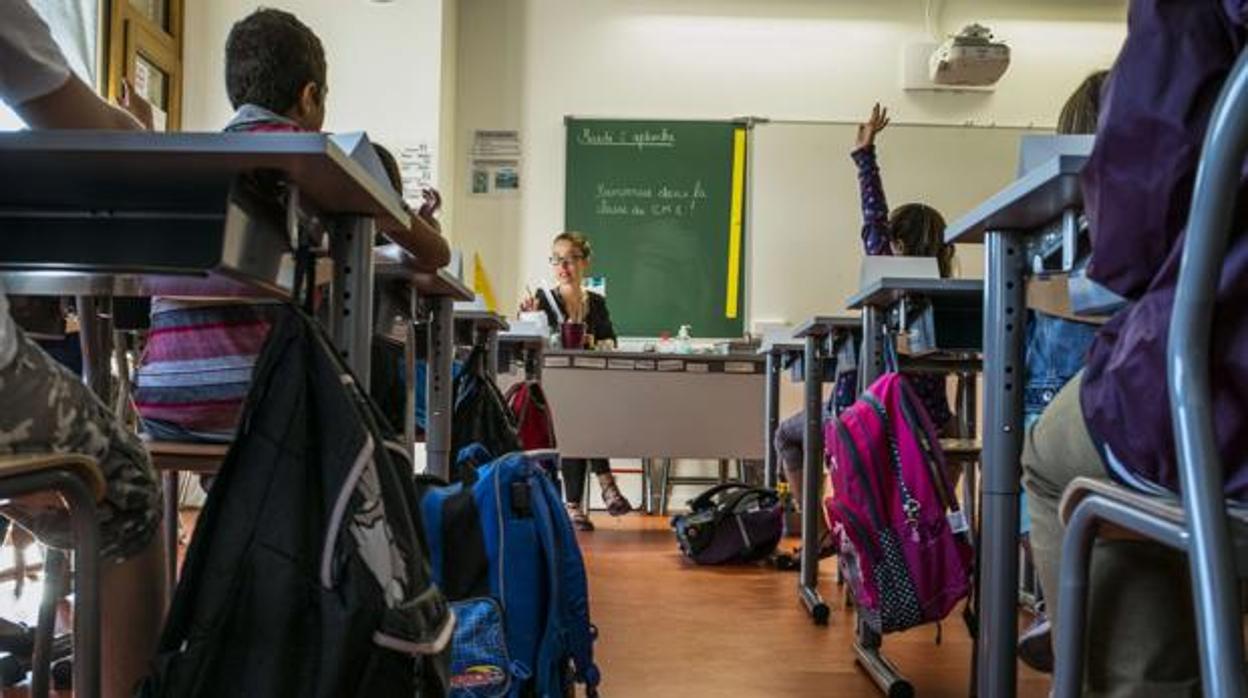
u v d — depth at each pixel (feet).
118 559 3.25
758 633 7.71
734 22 18.33
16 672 5.53
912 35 18.33
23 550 7.67
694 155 18.11
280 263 3.13
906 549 5.94
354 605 2.62
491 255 18.12
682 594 9.30
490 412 7.73
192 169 2.90
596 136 18.12
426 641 2.78
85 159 2.79
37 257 3.24
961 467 8.04
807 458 8.94
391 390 6.01
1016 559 4.17
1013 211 3.84
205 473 5.05
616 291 17.98
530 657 4.75
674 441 13.93
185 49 16.17
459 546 4.87
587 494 15.10
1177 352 1.97
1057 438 3.16
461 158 18.20
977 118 18.22
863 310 7.17
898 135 18.10
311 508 2.73
